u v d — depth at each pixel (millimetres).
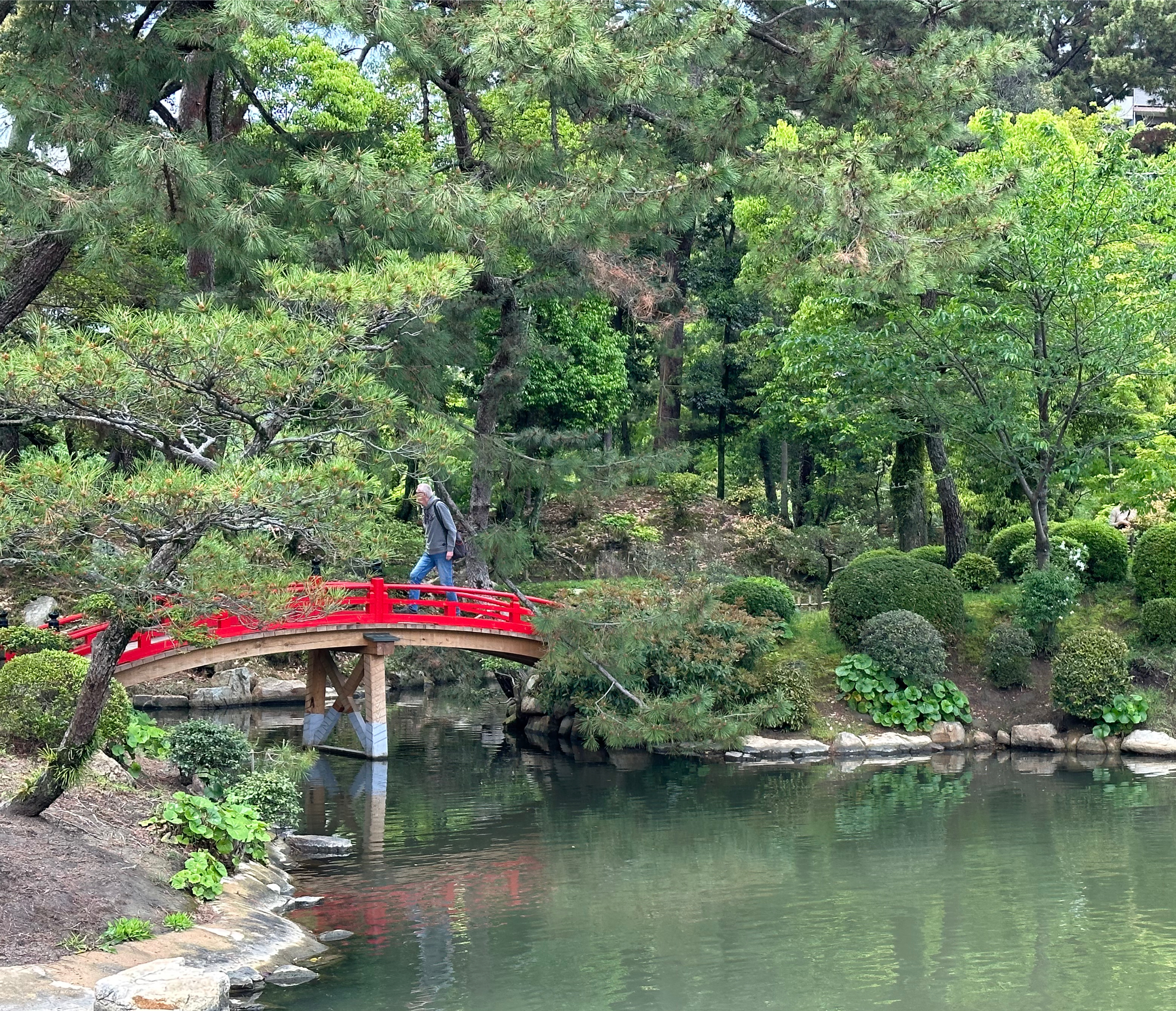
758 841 13742
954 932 10125
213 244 15195
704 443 43781
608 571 33219
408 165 16125
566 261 23047
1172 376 24828
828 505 40906
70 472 7727
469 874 12312
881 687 21484
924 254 15836
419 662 27688
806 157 17312
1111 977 8992
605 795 16812
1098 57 48250
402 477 26953
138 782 12711
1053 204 21422
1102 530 24156
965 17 28406
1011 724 21516
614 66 15344
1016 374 22750
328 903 11203
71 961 8180
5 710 12203
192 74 16531
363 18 14859
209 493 8016
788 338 23719
